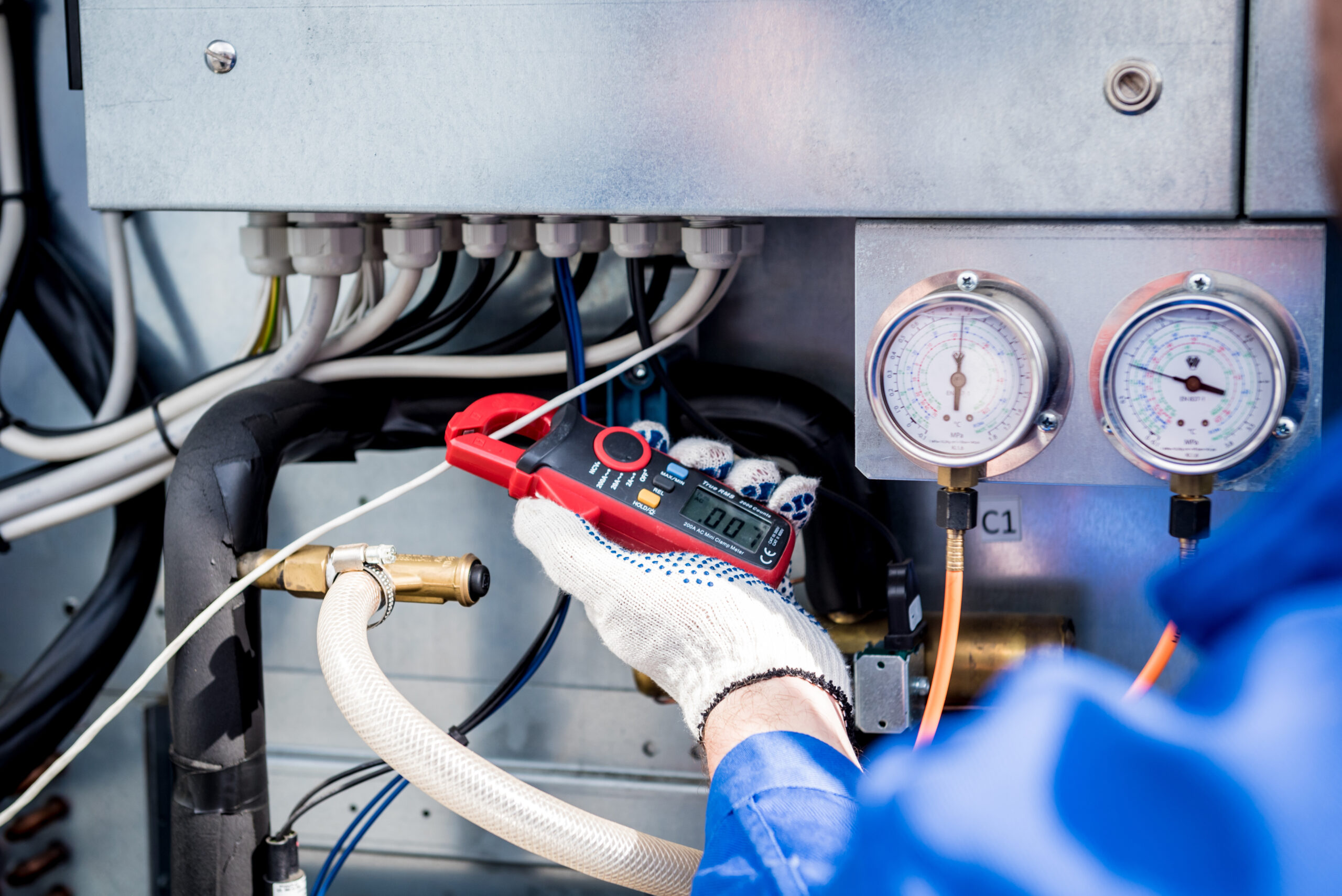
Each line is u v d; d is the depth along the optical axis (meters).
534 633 1.12
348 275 1.06
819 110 0.67
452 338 1.06
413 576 0.79
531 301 1.07
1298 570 0.28
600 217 0.94
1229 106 0.62
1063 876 0.26
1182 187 0.63
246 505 0.83
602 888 1.13
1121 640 1.00
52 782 1.19
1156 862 0.26
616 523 0.79
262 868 0.85
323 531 0.80
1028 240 0.67
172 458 1.01
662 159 0.70
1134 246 0.66
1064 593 1.01
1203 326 0.63
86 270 1.14
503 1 0.70
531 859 1.14
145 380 1.15
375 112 0.73
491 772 0.70
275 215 0.92
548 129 0.71
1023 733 0.29
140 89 0.75
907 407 0.69
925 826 0.28
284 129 0.74
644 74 0.69
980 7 0.64
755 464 0.84
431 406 1.00
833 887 0.31
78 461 1.06
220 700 0.82
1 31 1.07
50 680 1.04
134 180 0.76
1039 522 1.00
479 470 0.82
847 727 0.67
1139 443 0.66
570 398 0.84
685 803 1.10
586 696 1.11
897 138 0.67
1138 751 0.27
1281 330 0.64
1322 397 0.72
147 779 1.18
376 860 1.17
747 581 0.72
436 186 0.73
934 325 0.67
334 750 1.17
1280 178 0.62
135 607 1.08
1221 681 0.28
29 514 1.04
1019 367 0.66
